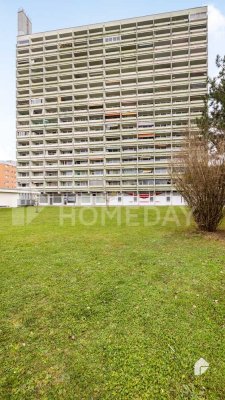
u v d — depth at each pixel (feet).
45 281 17.02
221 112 55.06
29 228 42.78
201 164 32.40
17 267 19.95
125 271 18.74
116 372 8.90
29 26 238.89
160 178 191.93
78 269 19.33
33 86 217.97
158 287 15.74
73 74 212.64
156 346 10.16
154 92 197.88
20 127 217.15
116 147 200.54
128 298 14.29
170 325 11.57
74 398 7.98
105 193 199.82
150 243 28.37
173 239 30.37
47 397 8.04
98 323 11.85
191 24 191.42
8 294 15.07
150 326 11.52
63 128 211.41
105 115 204.54
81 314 12.71
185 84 191.42
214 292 14.94
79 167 205.26
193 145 34.37
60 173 208.85
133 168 197.47
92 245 27.78
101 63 209.46
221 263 20.22
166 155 190.90
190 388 8.25
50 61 215.92
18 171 214.28
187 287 15.66
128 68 202.49
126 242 29.22
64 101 212.84
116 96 204.13
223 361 9.34
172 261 20.97
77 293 15.11
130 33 202.59
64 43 213.87
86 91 209.67
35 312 12.97
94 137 206.08
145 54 199.52
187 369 9.00
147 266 19.75
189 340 10.49
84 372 8.94
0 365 9.36
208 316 12.34
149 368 9.05
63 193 207.92
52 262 21.21
